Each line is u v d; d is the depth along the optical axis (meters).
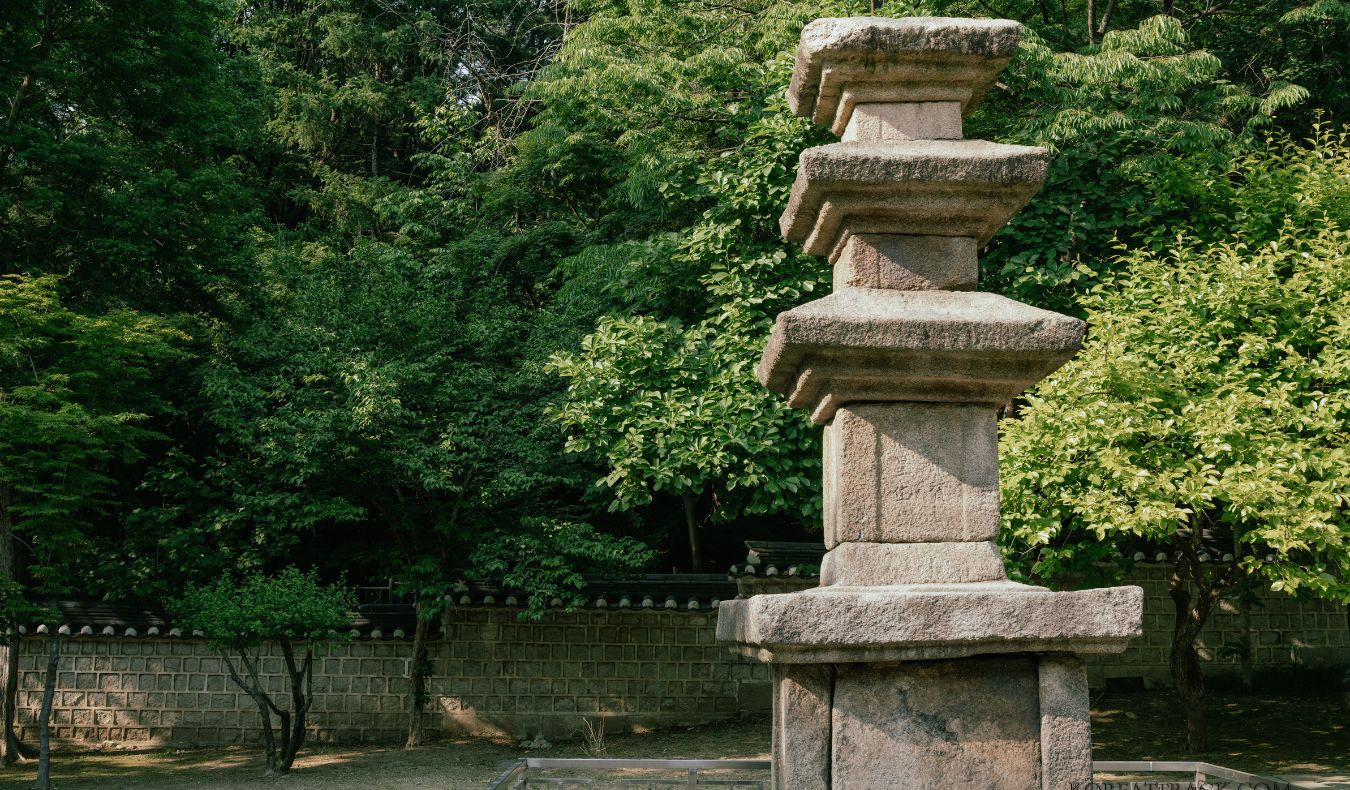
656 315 14.23
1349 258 10.20
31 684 16.09
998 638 4.81
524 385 15.24
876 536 5.19
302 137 24.39
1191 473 9.52
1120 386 9.80
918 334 5.07
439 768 14.11
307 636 13.83
